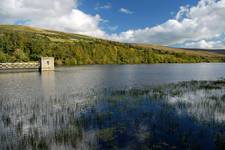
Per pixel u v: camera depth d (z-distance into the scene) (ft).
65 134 36.65
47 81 116.57
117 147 31.58
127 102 60.29
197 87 88.53
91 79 127.13
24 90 86.07
